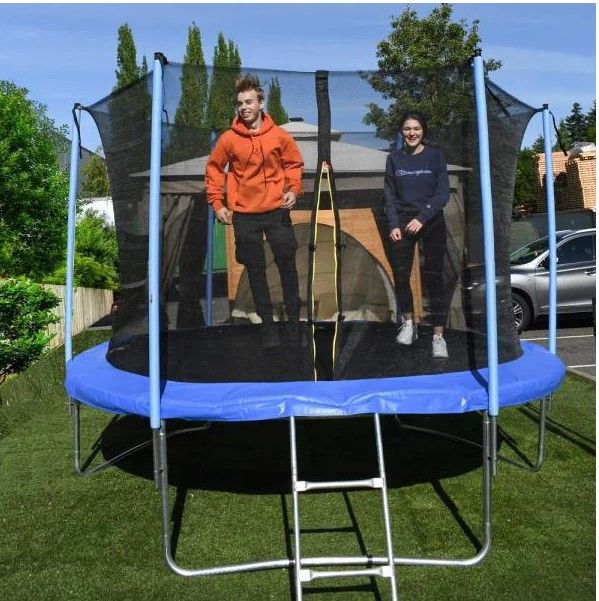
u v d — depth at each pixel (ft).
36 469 16.51
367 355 13.28
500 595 10.51
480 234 13.51
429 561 11.35
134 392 12.60
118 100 14.43
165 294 13.52
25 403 22.22
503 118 13.99
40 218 41.24
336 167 13.71
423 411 11.73
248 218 13.64
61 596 10.80
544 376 13.24
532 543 12.11
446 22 49.70
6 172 38.91
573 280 34.30
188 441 18.51
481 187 11.55
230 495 14.66
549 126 16.16
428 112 13.20
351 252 13.78
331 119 13.67
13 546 12.55
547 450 16.85
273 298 13.79
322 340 13.53
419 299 13.53
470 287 13.61
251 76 13.28
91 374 14.38
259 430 19.26
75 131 16.19
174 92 13.11
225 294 14.17
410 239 13.46
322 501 14.23
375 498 14.33
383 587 10.87
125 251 14.85
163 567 11.62
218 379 12.91
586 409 20.26
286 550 12.15
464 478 15.26
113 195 15.03
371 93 13.64
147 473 16.08
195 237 13.92
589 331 34.30
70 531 13.08
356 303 13.73
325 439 18.30
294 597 10.64
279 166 13.56
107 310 58.08
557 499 13.93
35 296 25.29
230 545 12.39
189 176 13.71
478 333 13.66
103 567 11.68
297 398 11.71
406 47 49.80
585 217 42.39
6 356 24.81
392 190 13.56
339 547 12.20
